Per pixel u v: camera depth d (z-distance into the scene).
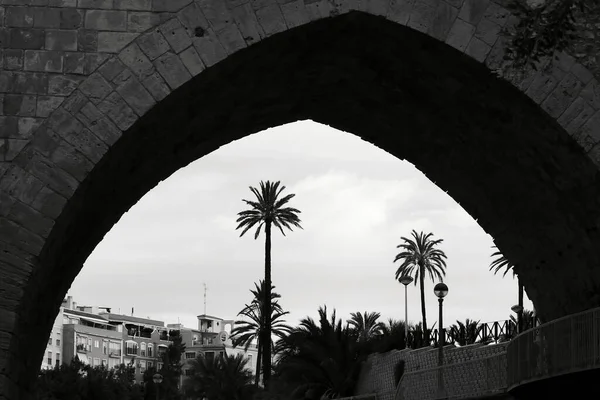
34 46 15.91
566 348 20.75
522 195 19.75
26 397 17.75
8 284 15.34
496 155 19.17
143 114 15.83
